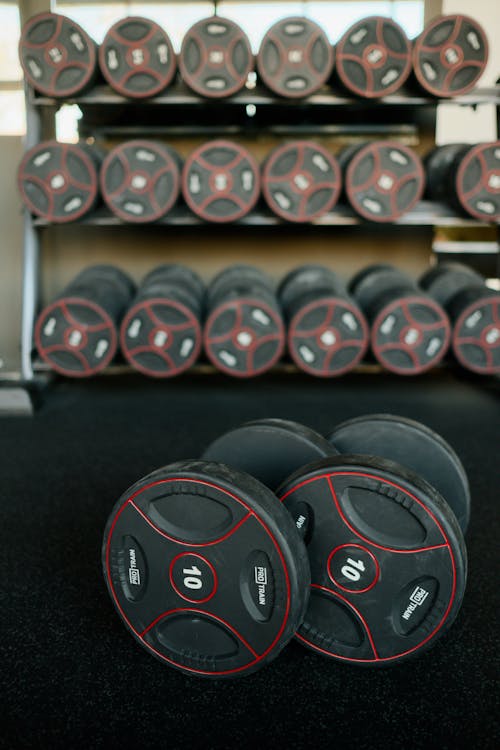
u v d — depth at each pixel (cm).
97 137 313
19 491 182
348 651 105
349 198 235
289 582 93
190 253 330
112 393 289
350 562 100
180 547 98
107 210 253
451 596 98
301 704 99
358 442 130
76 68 230
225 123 308
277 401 275
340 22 355
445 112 481
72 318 238
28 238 251
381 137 313
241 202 234
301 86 231
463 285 269
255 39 358
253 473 127
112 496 178
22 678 105
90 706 99
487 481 188
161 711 98
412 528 97
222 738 92
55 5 335
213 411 260
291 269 330
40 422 247
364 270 299
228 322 234
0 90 316
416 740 92
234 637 99
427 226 323
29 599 129
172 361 241
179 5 356
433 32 229
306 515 102
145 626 104
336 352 240
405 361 243
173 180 232
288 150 229
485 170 231
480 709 98
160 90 233
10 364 312
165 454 211
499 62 435
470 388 297
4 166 300
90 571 139
